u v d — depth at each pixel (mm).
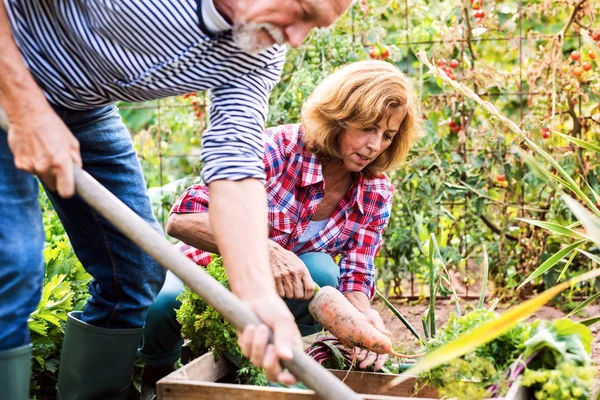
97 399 2203
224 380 2229
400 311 3707
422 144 3682
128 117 5227
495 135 3600
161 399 1928
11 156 1697
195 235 2215
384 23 4059
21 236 1675
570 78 3645
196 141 4492
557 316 3535
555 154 3646
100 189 1602
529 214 3811
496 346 1803
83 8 1675
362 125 2180
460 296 3887
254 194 1721
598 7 3641
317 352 2141
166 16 1653
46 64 1766
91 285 2215
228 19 1668
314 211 2389
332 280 2365
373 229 2490
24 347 1690
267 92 1892
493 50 4133
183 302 2225
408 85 2262
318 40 3791
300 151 2350
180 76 1765
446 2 4078
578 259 3703
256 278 1601
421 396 2053
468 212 3770
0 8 1616
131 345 2197
